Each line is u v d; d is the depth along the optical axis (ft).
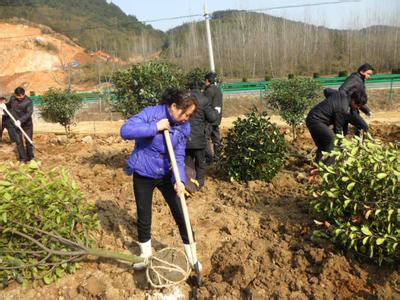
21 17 254.27
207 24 56.13
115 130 48.52
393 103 74.79
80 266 14.34
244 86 92.12
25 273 13.09
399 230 12.44
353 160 13.76
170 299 12.85
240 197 20.04
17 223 12.88
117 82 24.49
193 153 20.88
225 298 12.80
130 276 13.70
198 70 37.50
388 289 12.32
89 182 23.49
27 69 212.64
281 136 22.44
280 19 164.04
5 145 38.40
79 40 255.50
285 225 16.55
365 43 151.64
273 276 13.37
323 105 21.66
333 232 14.37
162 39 268.62
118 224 17.24
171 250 14.33
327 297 12.34
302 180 22.09
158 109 12.63
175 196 13.73
